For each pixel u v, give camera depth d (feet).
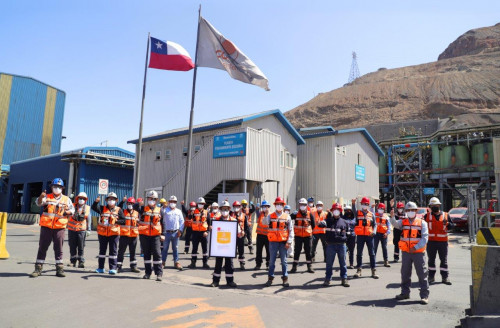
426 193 153.38
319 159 96.58
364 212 33.22
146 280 28.25
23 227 90.38
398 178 166.81
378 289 27.45
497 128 132.16
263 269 36.63
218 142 74.79
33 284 24.80
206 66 58.29
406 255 24.23
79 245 33.19
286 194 88.63
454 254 48.32
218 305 21.29
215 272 27.63
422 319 19.25
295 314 19.80
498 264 17.15
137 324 17.51
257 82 58.39
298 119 472.03
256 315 19.42
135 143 100.17
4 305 19.88
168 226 36.11
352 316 19.61
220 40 58.08
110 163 110.93
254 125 81.25
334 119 438.40
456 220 84.48
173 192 80.89
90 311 19.33
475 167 138.10
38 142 163.84
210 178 74.54
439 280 30.83
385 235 39.40
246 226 37.60
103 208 31.07
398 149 163.22
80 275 28.81
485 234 19.84
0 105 151.33
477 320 16.34
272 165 77.97
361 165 106.73
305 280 30.91
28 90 161.27
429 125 238.07
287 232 28.32
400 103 433.48
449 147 143.95
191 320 18.30
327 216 29.45
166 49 59.93
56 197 28.25
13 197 139.74
